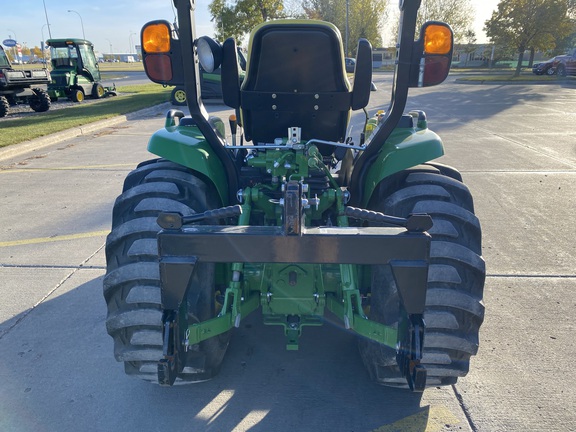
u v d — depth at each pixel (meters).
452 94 23.38
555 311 3.94
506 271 4.67
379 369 2.80
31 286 4.40
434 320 2.48
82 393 3.02
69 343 3.54
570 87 27.09
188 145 2.78
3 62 18.91
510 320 3.81
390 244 2.00
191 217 2.03
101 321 3.84
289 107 2.95
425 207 2.56
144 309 2.51
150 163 3.17
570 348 3.45
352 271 2.62
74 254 5.10
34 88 18.31
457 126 13.53
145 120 15.81
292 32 2.72
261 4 25.86
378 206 2.81
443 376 2.70
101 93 23.98
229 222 2.98
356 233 2.02
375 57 41.09
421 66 2.43
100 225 5.96
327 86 2.88
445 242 2.50
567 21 34.56
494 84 29.69
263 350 3.41
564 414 2.82
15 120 15.60
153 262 2.51
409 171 2.86
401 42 2.40
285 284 2.63
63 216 6.29
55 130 12.70
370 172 2.81
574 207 6.55
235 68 2.91
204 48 2.61
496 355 3.37
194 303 2.56
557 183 7.67
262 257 2.04
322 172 2.91
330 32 2.72
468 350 2.55
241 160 3.57
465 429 2.71
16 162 9.53
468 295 2.49
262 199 2.89
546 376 3.15
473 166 8.77
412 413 2.83
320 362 3.29
